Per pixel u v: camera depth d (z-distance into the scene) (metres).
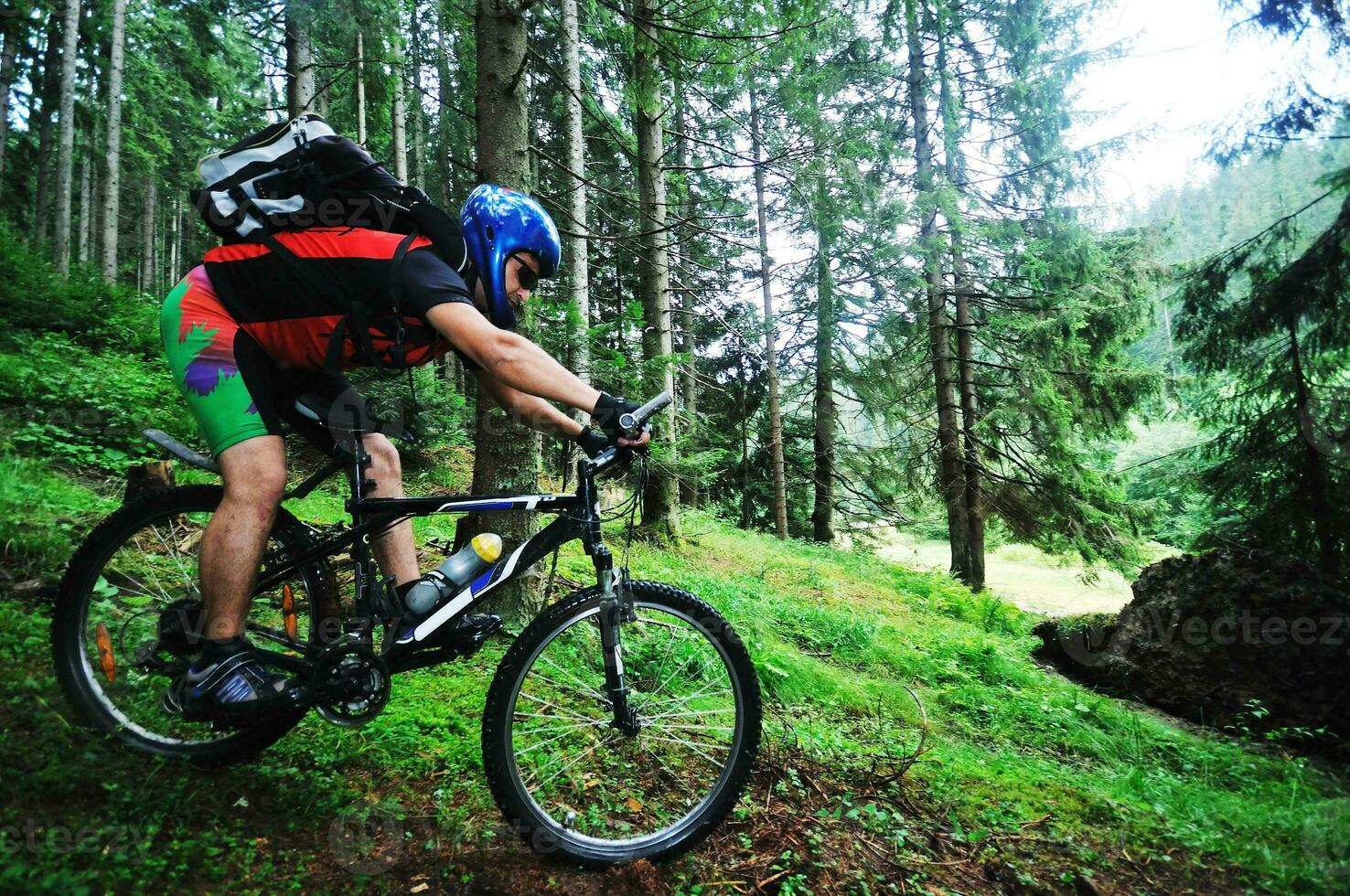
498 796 1.84
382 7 11.20
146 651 1.94
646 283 8.09
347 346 1.86
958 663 5.59
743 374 15.59
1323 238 7.18
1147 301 10.94
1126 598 14.71
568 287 6.71
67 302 8.27
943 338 12.14
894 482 14.38
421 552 3.86
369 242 1.80
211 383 1.81
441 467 7.98
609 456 1.92
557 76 5.32
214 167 1.83
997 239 11.12
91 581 2.01
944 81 11.47
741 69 6.98
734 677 2.02
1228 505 8.42
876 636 5.65
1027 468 11.61
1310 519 7.61
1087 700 5.16
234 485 1.81
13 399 4.96
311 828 1.82
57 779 1.69
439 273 1.81
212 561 1.79
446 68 15.67
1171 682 5.72
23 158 19.38
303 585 2.03
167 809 1.74
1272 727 5.11
